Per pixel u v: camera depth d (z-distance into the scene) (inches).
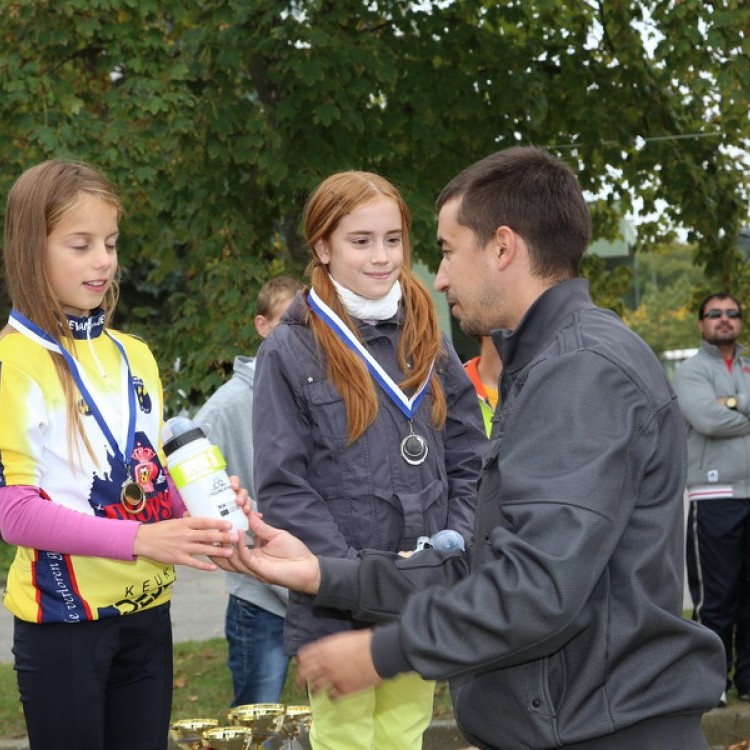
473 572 81.9
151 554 110.3
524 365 88.4
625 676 82.7
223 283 346.0
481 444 147.2
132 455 120.0
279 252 395.2
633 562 82.0
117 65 345.4
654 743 83.2
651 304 2000.5
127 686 121.9
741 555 248.8
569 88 426.6
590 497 77.9
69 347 118.0
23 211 116.8
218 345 342.3
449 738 233.8
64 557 115.6
